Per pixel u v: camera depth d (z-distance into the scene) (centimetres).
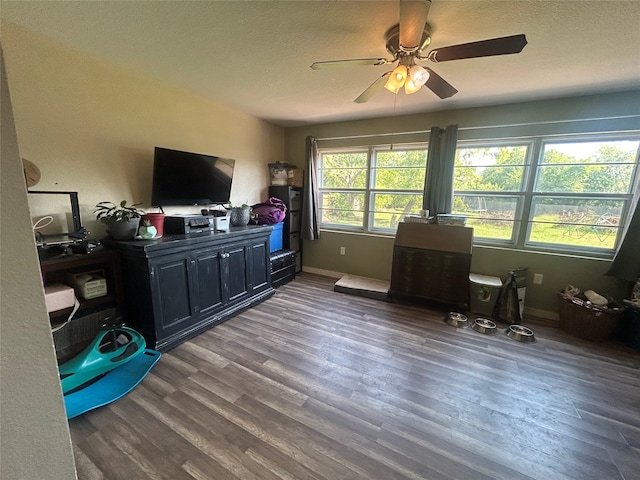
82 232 203
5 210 43
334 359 212
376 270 391
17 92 180
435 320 282
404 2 116
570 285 277
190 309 241
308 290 365
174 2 147
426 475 127
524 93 263
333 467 129
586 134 266
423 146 348
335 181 415
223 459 132
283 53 201
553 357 219
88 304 204
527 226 300
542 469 130
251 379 188
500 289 286
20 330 46
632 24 156
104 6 151
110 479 122
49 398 50
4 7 151
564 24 159
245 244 294
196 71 234
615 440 146
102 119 223
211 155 315
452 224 309
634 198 250
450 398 174
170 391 176
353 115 356
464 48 148
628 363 212
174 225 253
